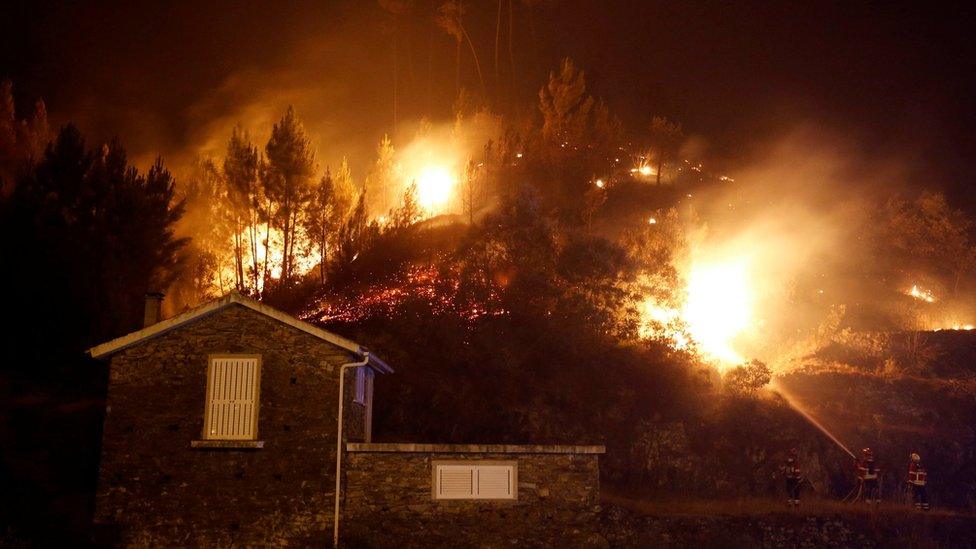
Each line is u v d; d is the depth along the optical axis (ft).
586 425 110.22
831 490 107.14
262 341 78.54
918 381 127.44
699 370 120.78
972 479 109.91
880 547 84.43
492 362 117.08
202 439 76.48
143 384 77.97
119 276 120.47
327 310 132.67
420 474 76.54
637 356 121.29
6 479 84.53
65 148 128.88
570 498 77.36
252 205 151.23
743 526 84.89
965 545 86.58
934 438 114.62
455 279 132.05
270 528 74.59
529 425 108.17
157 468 76.18
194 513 75.15
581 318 124.47
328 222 153.69
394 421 105.81
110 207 127.03
